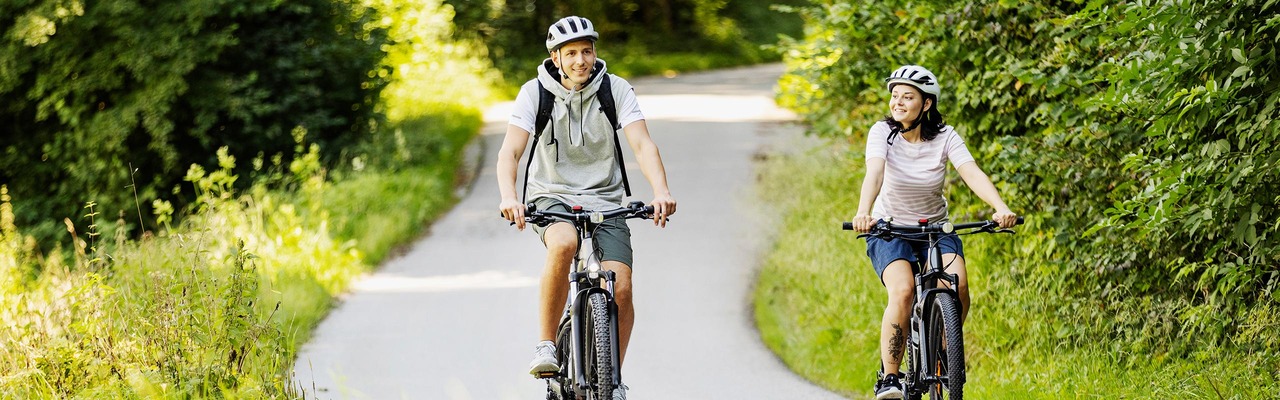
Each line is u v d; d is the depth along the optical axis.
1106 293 6.68
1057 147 6.89
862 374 7.64
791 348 8.57
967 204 7.89
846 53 9.31
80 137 17.42
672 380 7.84
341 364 8.31
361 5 19.62
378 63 19.50
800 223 11.62
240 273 6.78
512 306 10.12
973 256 7.98
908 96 5.64
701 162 18.02
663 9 45.12
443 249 12.94
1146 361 6.40
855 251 9.27
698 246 12.51
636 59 39.88
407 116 22.09
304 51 18.41
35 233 17.33
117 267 8.01
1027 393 6.57
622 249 5.36
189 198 18.09
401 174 16.64
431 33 25.17
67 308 6.97
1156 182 5.63
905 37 8.30
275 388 6.42
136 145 17.89
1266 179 5.27
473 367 8.19
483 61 31.16
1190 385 5.89
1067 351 6.94
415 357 8.49
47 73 17.52
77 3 16.72
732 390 7.53
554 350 5.29
